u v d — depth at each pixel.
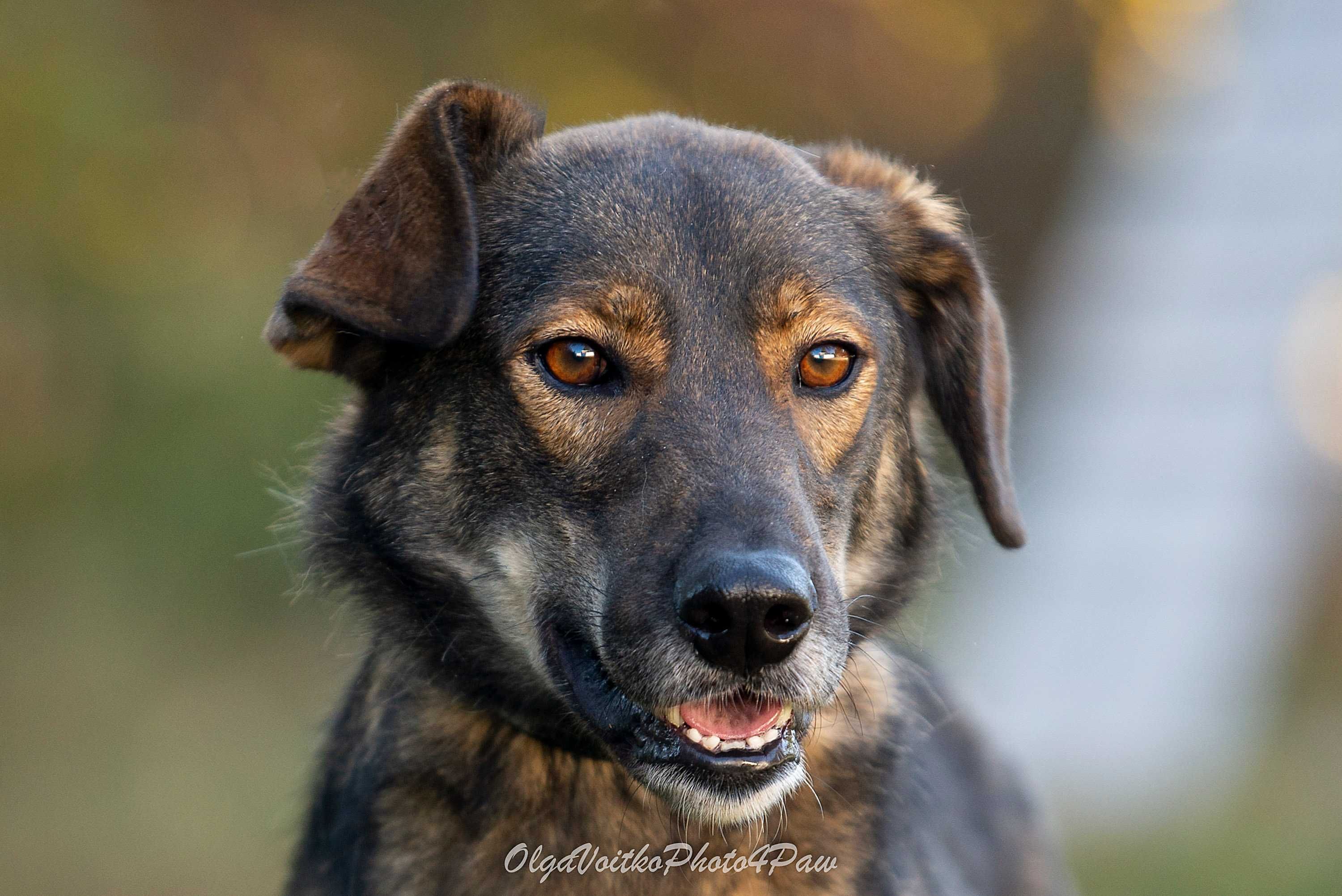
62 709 13.89
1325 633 17.67
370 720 6.30
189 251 15.42
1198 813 14.09
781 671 5.21
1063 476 19.55
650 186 5.89
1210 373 19.33
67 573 14.83
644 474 5.44
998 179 27.73
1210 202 20.44
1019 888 8.15
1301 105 20.39
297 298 5.59
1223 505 18.39
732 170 6.04
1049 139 27.14
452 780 6.01
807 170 6.45
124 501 15.16
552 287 5.70
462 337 5.88
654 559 5.28
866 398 6.03
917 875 6.44
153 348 14.95
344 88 17.16
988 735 8.73
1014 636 18.20
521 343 5.69
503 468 5.76
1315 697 17.36
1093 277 21.08
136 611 15.02
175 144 15.70
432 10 17.88
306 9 17.09
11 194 14.32
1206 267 20.02
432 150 5.66
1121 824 14.06
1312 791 14.12
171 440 15.13
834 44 23.61
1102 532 18.91
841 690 6.26
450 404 5.90
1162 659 17.50
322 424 6.98
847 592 6.24
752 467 5.35
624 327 5.61
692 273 5.68
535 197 6.00
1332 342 18.64
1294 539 17.91
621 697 5.49
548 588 5.68
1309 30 20.64
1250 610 17.64
